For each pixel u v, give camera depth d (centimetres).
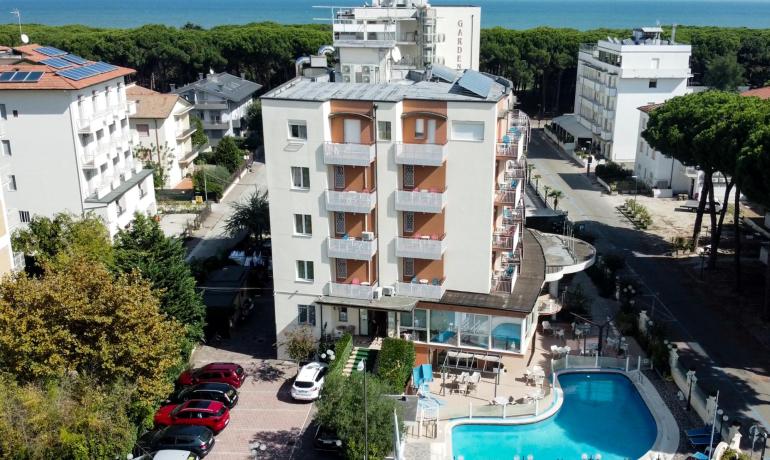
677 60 10038
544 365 4825
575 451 3950
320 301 4647
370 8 8675
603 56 10875
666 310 5575
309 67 6619
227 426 4194
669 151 6519
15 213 6169
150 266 4706
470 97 4359
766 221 7350
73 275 3875
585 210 8381
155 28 14488
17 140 6209
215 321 5312
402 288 4656
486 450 3978
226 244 7269
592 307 5650
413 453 3869
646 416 4272
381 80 5553
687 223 7850
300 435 4100
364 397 3531
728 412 4147
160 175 8819
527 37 13838
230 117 11256
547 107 15075
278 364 4934
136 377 3788
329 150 4412
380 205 4562
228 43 13738
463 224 4525
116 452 3722
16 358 3625
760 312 5525
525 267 5138
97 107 6644
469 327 4634
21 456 3366
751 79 14475
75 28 16512
